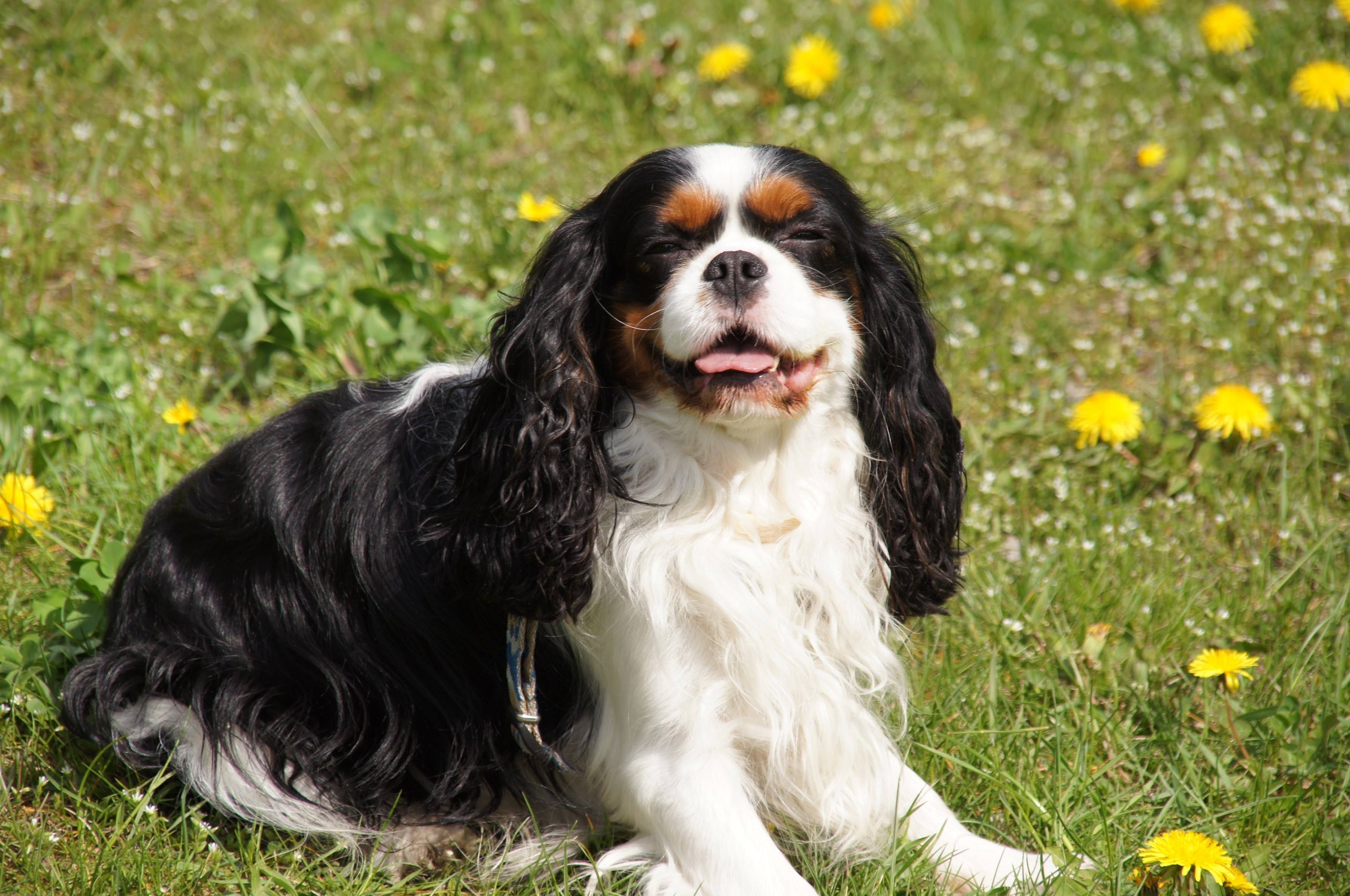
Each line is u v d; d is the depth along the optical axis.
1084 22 9.08
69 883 3.37
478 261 6.33
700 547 3.51
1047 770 3.99
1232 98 7.97
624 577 3.50
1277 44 8.41
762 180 3.43
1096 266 6.70
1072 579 4.70
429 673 3.74
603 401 3.56
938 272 6.50
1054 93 8.26
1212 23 8.38
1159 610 4.65
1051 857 3.57
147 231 6.42
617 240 3.49
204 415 5.34
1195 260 6.73
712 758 3.51
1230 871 3.22
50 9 7.86
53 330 5.60
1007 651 4.42
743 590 3.52
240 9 8.34
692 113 7.94
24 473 5.01
